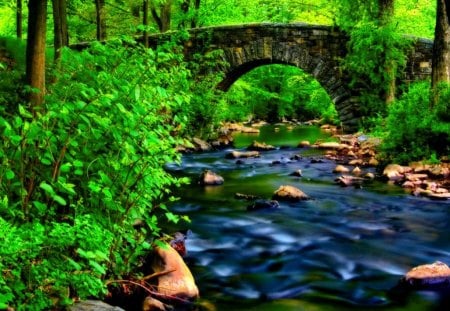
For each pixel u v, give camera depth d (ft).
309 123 106.73
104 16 75.05
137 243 16.52
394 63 64.13
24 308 12.07
